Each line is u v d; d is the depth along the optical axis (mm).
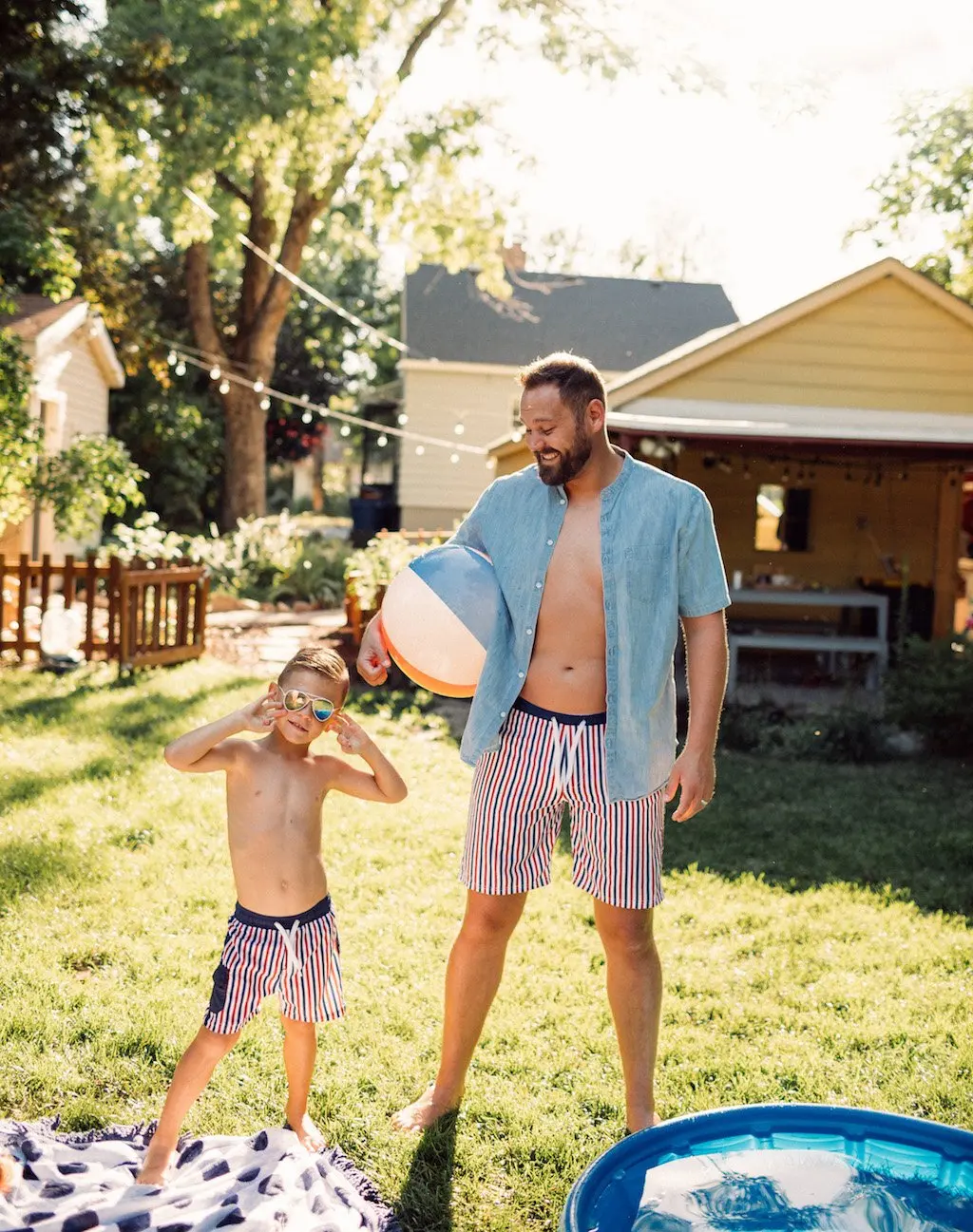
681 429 11297
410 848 5980
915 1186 2609
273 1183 2740
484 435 26250
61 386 18219
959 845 6547
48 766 7137
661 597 3143
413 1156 3109
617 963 3277
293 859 2967
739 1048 3854
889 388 13672
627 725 3121
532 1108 3369
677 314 28516
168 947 4379
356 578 13422
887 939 4969
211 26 19875
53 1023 3662
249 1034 3689
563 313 27859
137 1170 2863
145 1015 3748
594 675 3182
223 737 2953
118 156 21188
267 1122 3207
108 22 17891
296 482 52844
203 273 24859
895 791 8086
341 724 3055
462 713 10336
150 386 26062
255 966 2932
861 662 14094
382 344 36219
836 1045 3885
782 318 13430
